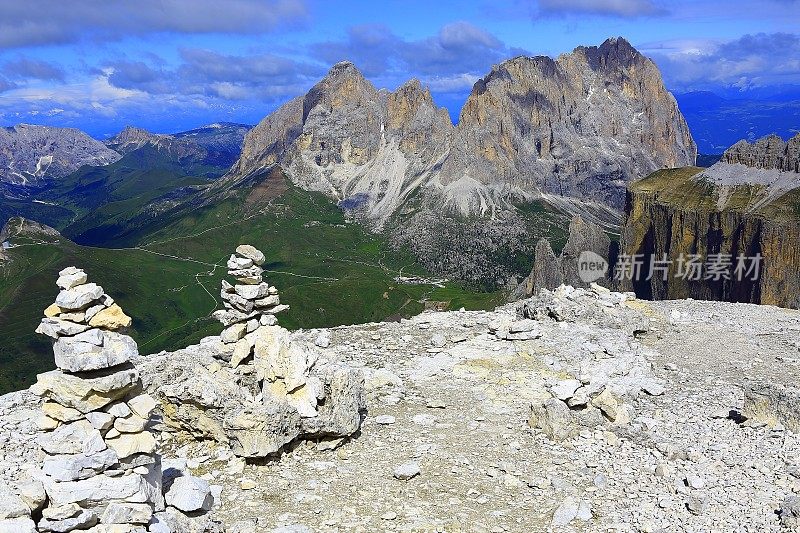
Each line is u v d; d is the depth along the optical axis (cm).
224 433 2112
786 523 1733
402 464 2073
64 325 1374
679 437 2359
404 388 2780
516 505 1873
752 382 2948
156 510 1462
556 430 2312
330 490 1920
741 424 2455
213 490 1836
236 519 1742
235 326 2358
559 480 2003
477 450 2219
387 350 3294
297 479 1984
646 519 1791
